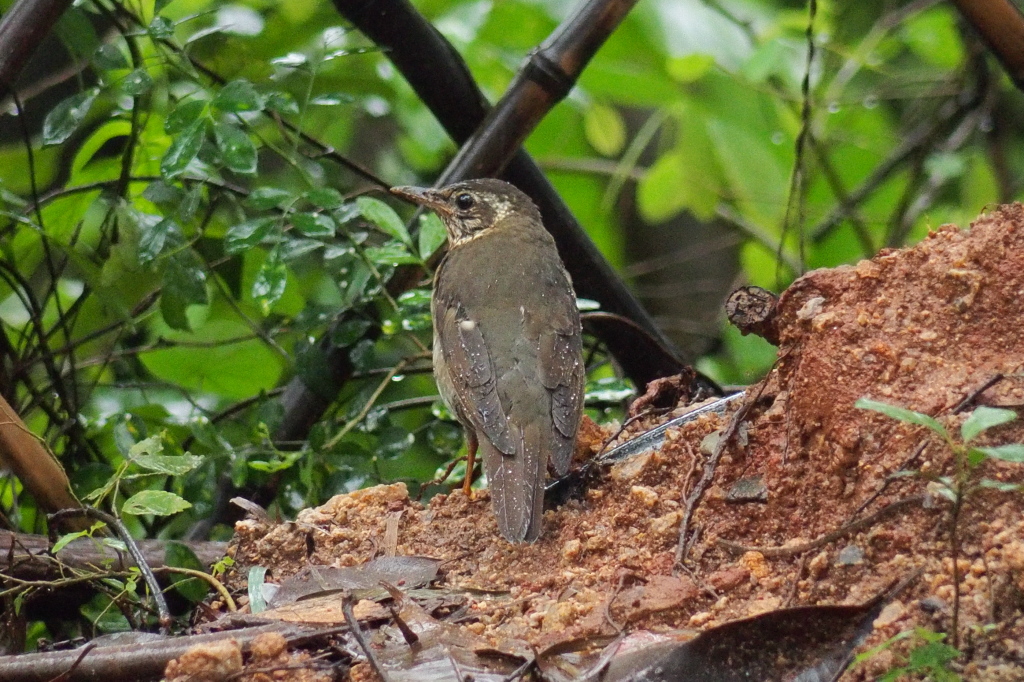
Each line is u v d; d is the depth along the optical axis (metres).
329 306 11.77
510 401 9.20
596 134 16.70
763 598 7.41
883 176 16.80
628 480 8.85
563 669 6.90
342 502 9.47
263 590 8.41
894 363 7.76
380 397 13.74
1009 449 6.05
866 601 6.70
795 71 16.16
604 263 12.47
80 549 9.74
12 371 11.54
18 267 12.39
